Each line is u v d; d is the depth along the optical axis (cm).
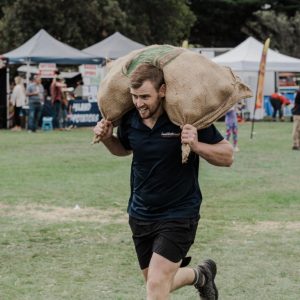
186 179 518
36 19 4612
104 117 540
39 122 3141
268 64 3419
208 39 6309
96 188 1348
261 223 1028
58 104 3047
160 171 513
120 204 1176
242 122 3762
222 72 528
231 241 910
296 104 2170
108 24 4678
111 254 838
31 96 2872
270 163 1808
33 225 1005
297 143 2184
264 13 6188
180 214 514
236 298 671
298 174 1587
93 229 977
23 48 3161
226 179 1491
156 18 5081
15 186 1370
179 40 5628
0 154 1989
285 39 6344
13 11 4603
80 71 3791
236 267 783
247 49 3469
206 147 504
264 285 716
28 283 719
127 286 709
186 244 518
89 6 4591
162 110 514
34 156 1941
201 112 505
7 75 3138
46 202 1191
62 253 843
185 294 686
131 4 4962
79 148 2184
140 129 519
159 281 504
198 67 516
